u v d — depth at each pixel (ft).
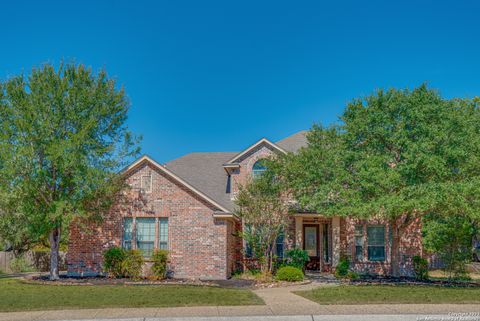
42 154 68.13
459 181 59.00
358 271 82.58
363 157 62.28
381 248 83.71
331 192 63.31
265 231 73.77
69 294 51.19
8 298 48.19
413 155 57.47
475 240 86.28
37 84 68.03
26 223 69.21
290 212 76.13
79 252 75.92
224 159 101.24
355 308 41.39
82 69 70.64
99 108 71.20
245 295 50.19
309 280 70.13
